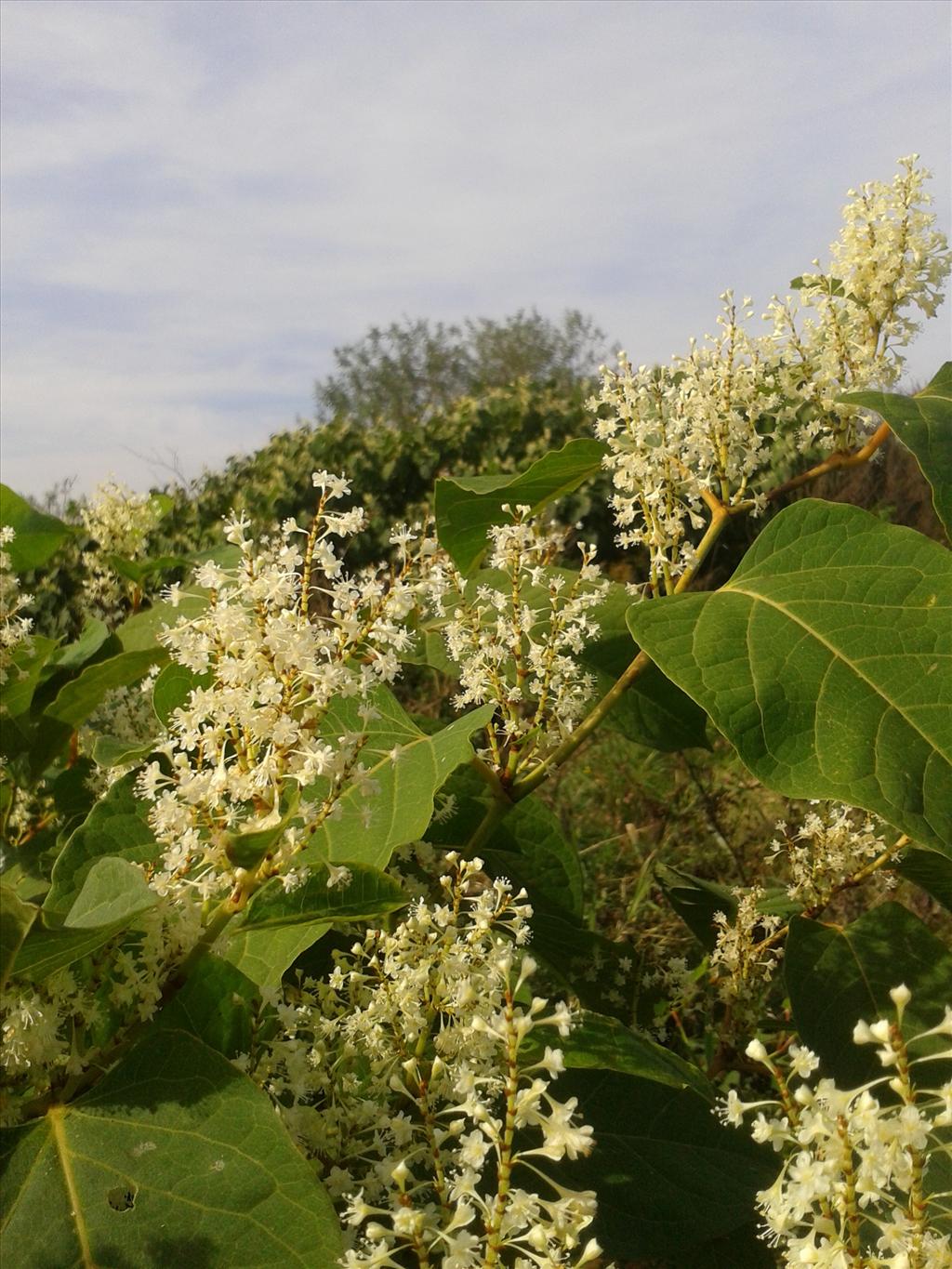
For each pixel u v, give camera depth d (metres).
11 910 0.23
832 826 0.48
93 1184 0.25
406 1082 0.30
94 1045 0.29
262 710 0.28
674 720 0.52
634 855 0.91
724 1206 0.34
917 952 0.42
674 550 0.43
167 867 0.28
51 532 0.67
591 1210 0.22
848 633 0.33
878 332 0.44
